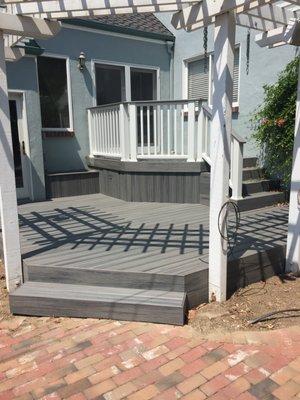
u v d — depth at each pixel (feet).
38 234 15.08
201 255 12.33
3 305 11.50
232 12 9.22
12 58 15.70
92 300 10.43
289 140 19.71
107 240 14.15
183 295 10.48
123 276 11.03
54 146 24.40
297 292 11.94
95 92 25.73
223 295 11.04
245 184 19.86
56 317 10.75
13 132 21.42
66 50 24.02
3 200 11.27
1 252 14.84
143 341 9.39
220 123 9.91
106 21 26.11
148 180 21.16
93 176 24.53
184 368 8.32
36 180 22.03
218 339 9.35
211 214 10.62
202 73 27.43
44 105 23.79
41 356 8.93
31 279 11.75
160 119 20.71
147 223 16.57
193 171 20.21
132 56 27.20
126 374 8.17
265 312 10.59
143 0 9.28
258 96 22.61
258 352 8.82
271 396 7.42
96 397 7.50
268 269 13.03
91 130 25.26
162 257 12.17
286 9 12.37
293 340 9.25
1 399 7.50
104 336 9.68
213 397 7.43
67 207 20.25
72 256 12.39
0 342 9.58
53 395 7.59
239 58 23.47
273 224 16.39
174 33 28.94
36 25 10.77
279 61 21.09
